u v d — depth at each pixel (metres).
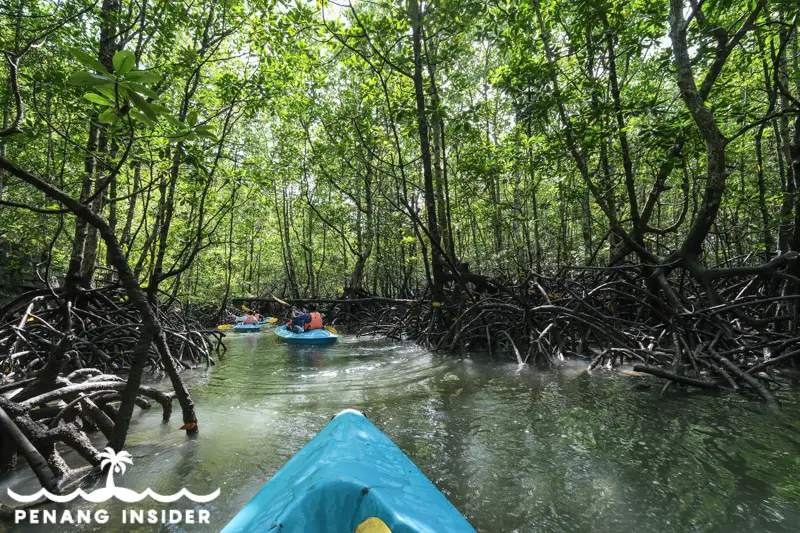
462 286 10.01
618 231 8.13
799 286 6.25
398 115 8.80
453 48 8.39
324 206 19.72
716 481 2.92
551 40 9.12
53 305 7.45
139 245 14.18
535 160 9.14
